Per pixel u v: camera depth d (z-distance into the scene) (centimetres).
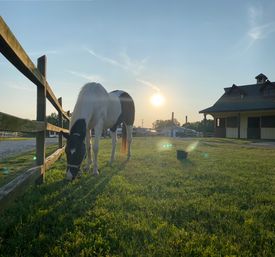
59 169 550
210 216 292
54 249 212
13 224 257
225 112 2686
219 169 596
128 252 208
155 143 1603
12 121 234
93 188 402
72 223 263
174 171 553
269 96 2664
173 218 286
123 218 279
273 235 245
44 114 412
